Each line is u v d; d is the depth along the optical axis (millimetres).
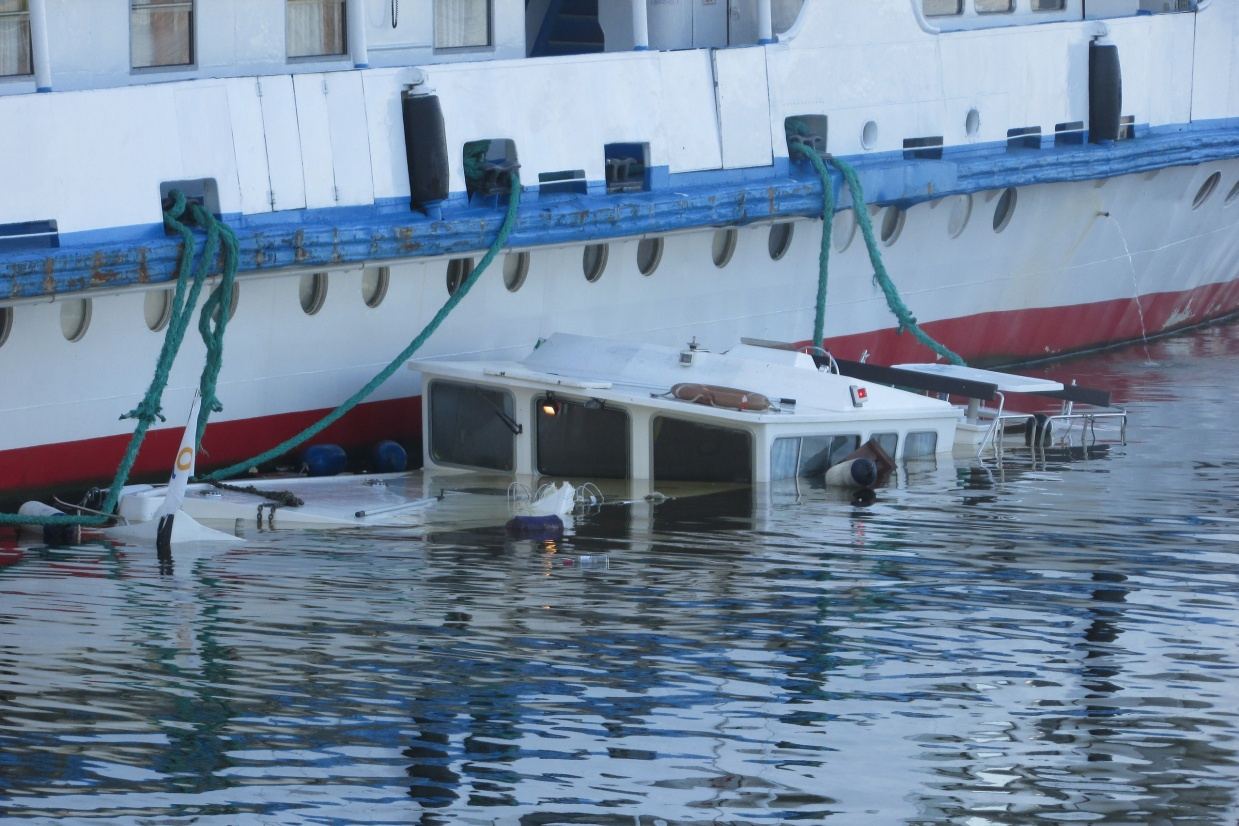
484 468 30688
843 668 19406
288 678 18953
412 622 20922
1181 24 42219
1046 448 31766
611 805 16016
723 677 19109
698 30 36656
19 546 25203
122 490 27578
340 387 32062
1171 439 32656
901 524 25938
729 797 16172
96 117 27922
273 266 29250
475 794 16172
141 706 18078
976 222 39969
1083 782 16516
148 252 28078
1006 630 20703
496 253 31484
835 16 36375
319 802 16031
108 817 15680
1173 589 22438
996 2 40531
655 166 34188
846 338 38844
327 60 31609
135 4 29484
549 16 39062
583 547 24625
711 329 36594
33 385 28500
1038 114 39969
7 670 19078
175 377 30109
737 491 28328
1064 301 42938
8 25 28062
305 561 23938
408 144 31250
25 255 26797
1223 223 45719
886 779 16562
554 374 30734
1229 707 18312
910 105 37781
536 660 19578
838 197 35844
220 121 29250
